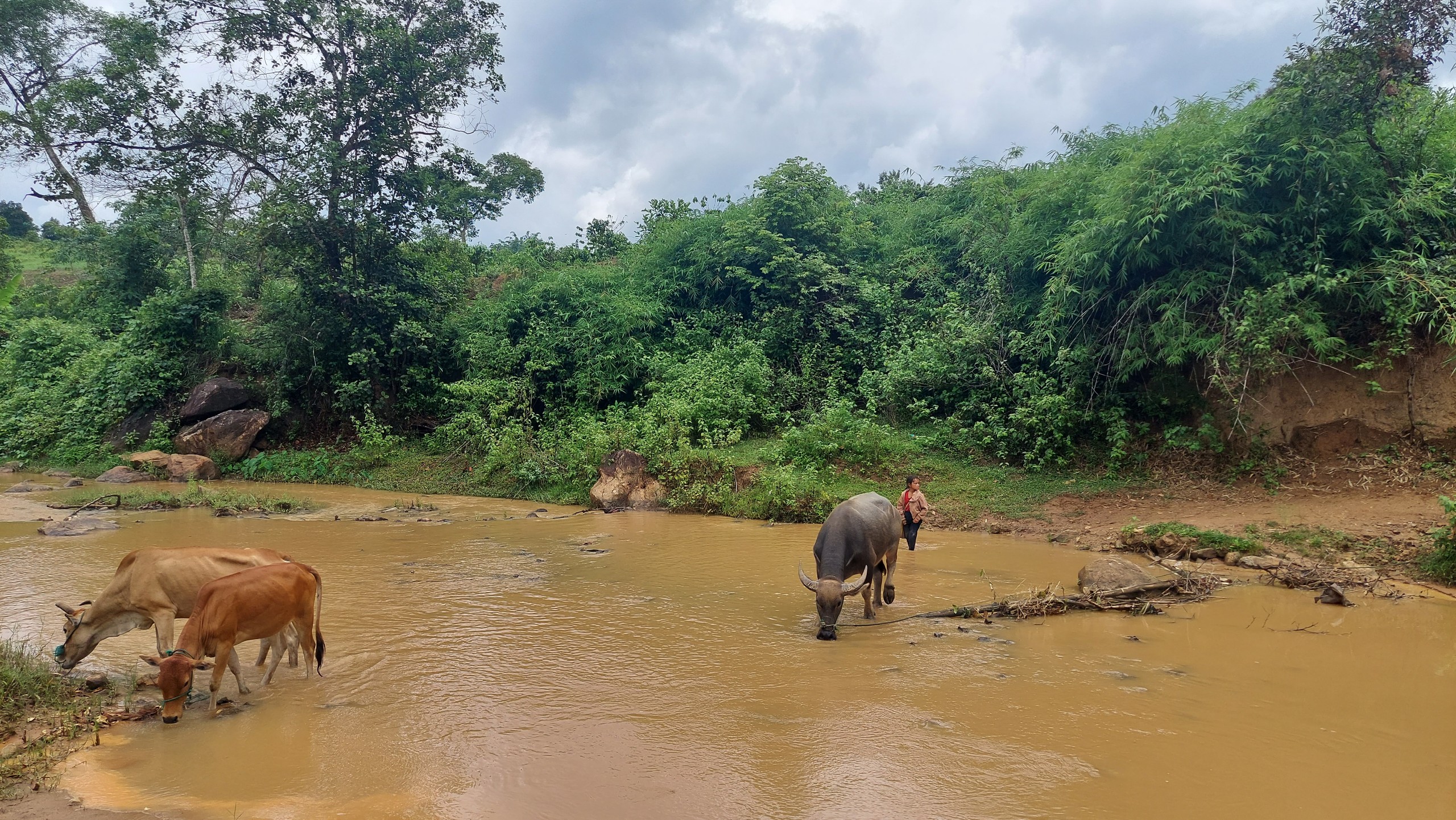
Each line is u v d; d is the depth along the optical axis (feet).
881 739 17.87
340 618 27.37
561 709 19.60
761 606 29.27
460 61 76.84
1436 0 38.55
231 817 14.49
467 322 78.48
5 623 26.08
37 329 87.10
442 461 68.59
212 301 79.61
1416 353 40.78
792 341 70.49
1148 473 47.06
